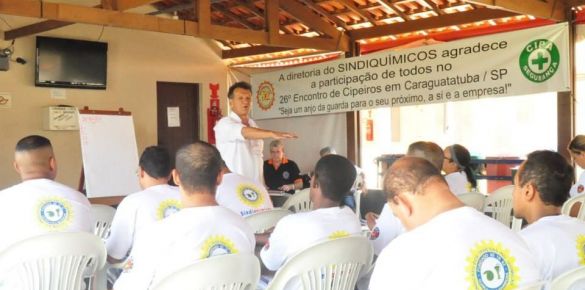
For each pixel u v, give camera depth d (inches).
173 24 239.8
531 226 81.8
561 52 247.3
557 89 249.0
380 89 302.0
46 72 304.3
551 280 77.9
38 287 100.7
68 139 315.0
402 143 356.2
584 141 169.9
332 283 94.4
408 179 64.4
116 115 283.3
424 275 61.1
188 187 85.4
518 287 61.7
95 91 321.7
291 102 338.3
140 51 336.2
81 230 112.7
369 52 316.5
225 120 163.0
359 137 321.7
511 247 62.7
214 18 338.0
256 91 354.6
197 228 82.9
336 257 93.4
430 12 286.5
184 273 78.2
